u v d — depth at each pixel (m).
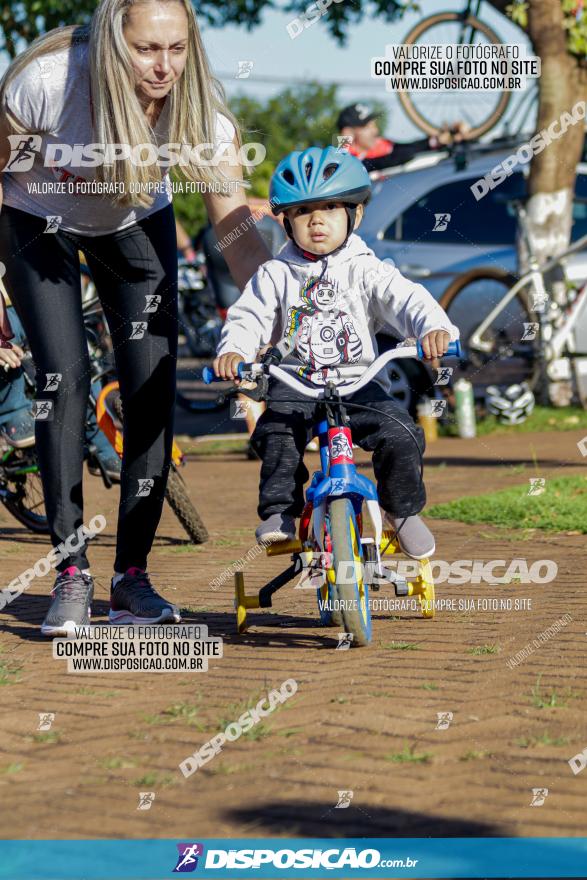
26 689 6.54
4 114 7.26
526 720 5.73
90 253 7.80
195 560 10.95
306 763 5.19
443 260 22.94
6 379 11.96
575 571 9.61
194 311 29.39
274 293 7.57
